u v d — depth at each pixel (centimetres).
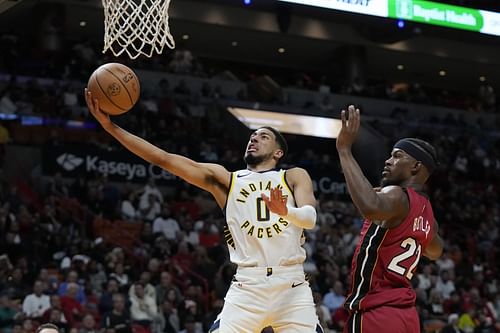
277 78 2523
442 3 1559
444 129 2352
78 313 1209
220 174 500
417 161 461
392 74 2577
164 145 1888
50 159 1722
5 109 1834
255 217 487
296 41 2284
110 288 1260
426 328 1400
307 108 2203
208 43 2303
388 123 2294
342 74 2394
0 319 1166
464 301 1558
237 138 2062
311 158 2073
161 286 1315
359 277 448
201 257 1489
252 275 482
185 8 2075
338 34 2264
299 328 481
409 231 443
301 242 498
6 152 1786
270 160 509
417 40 2347
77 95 1931
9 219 1451
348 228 1752
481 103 2589
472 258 1886
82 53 2052
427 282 1562
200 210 1764
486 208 2147
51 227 1495
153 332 1238
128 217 1628
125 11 623
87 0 1972
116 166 1764
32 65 1959
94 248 1459
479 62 2428
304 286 489
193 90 2164
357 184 421
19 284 1284
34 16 2017
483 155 2325
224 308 489
